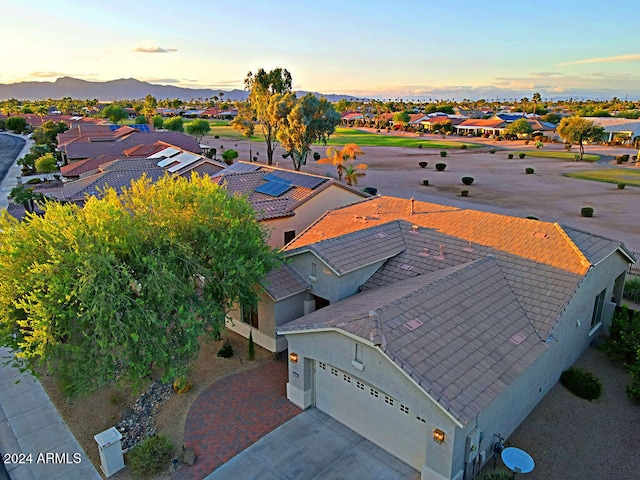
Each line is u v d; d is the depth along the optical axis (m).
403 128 154.25
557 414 16.08
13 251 14.42
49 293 13.66
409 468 13.84
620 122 108.06
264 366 19.77
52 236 14.81
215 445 15.00
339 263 19.59
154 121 121.00
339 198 32.72
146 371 14.59
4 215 15.98
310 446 14.84
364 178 65.44
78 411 17.12
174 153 53.12
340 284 19.61
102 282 13.70
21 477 13.91
